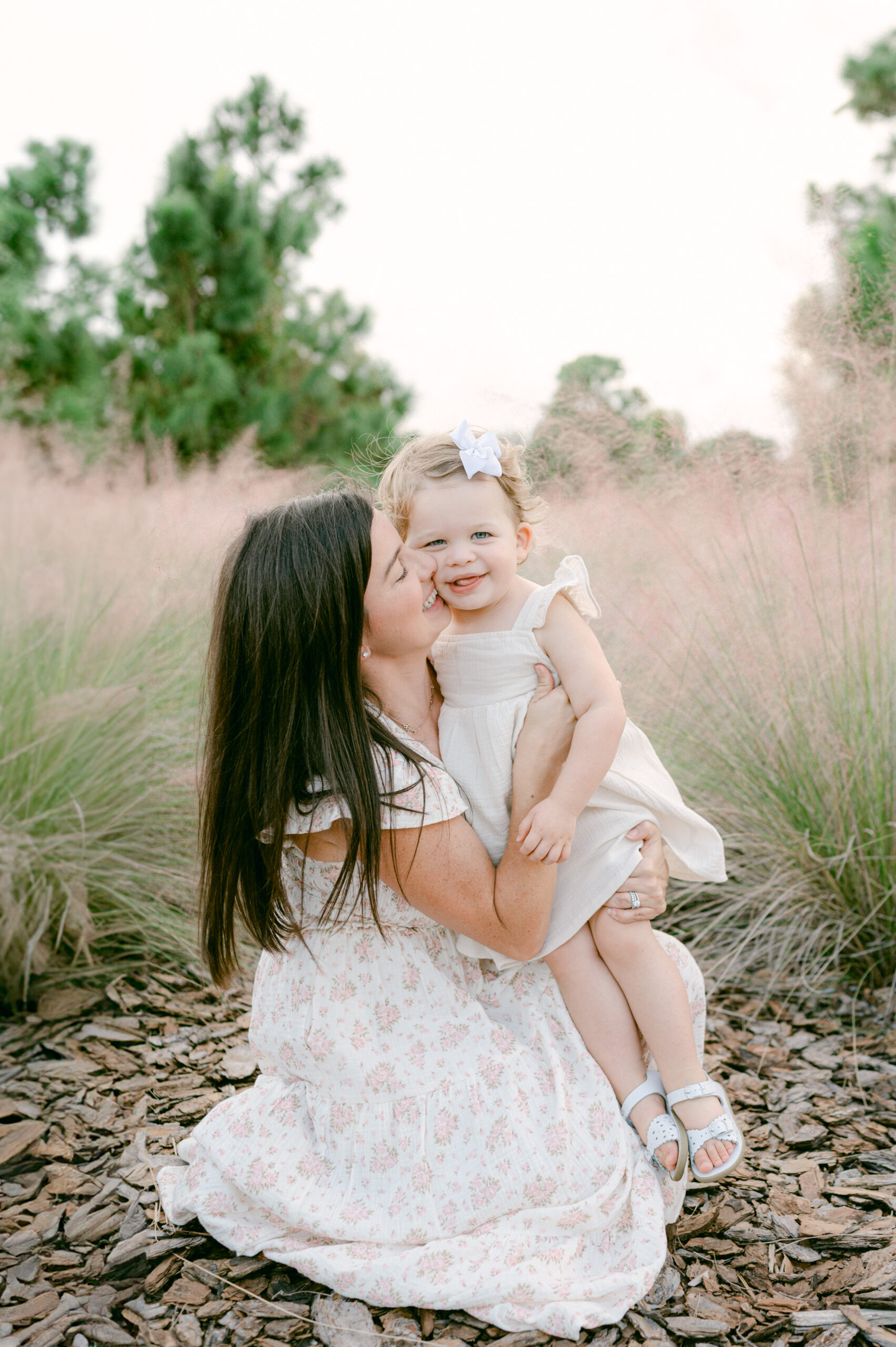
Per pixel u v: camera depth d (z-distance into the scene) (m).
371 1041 1.64
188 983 2.80
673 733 3.25
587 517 3.42
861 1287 1.60
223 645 1.58
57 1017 2.59
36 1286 1.62
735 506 3.17
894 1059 2.38
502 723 1.67
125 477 4.89
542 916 1.60
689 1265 1.67
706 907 3.19
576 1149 1.61
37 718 2.95
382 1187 1.60
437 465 1.76
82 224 13.91
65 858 2.92
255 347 14.23
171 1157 1.98
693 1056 1.66
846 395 3.04
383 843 1.51
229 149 15.27
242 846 1.62
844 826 2.83
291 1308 1.55
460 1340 1.47
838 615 2.97
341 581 1.50
